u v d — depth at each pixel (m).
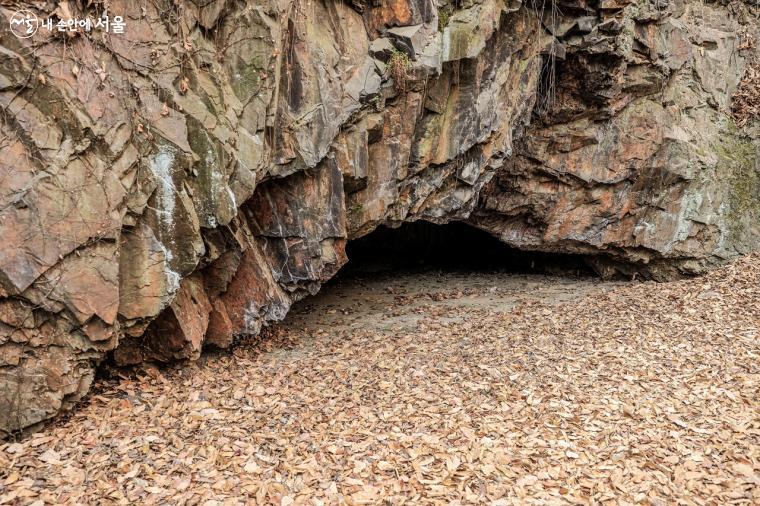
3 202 4.62
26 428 4.98
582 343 8.44
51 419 5.20
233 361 7.39
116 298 5.37
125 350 6.36
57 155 4.85
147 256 5.71
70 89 4.89
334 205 7.98
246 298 7.61
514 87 10.26
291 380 6.80
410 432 5.58
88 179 5.06
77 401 5.39
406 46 8.09
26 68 4.66
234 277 7.50
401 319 10.16
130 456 4.80
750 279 11.71
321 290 12.93
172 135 5.66
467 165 9.96
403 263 16.72
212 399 6.08
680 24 11.99
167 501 4.28
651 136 11.90
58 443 4.91
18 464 4.52
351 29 7.86
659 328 9.09
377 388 6.65
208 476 4.64
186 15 5.83
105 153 5.16
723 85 12.98
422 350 8.12
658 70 11.62
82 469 4.55
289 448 5.15
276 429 5.51
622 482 4.82
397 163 8.81
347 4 7.83
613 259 13.35
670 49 11.68
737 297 10.66
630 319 9.67
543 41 10.42
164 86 5.60
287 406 6.04
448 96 9.20
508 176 12.05
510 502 4.48
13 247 4.69
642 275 13.34
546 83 11.23
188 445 5.08
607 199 12.25
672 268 12.97
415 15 8.19
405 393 6.52
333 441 5.34
